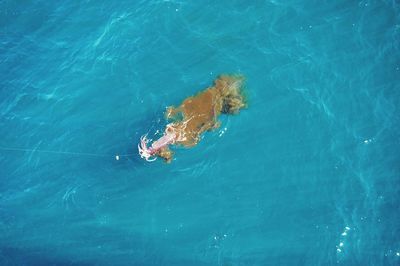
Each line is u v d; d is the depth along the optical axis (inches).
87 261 621.9
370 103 669.3
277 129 660.7
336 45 701.9
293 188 634.2
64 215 645.3
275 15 724.0
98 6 761.0
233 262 608.1
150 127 663.1
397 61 684.1
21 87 717.9
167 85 686.5
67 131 682.2
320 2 726.5
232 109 657.6
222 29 720.3
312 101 672.4
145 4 749.9
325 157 645.9
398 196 623.5
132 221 633.0
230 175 642.8
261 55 698.8
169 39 719.1
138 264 614.2
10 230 645.3
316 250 607.5
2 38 757.3
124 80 699.4
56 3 772.6
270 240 614.5
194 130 645.9
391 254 601.0
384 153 644.1
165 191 640.4
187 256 613.3
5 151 683.4
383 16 710.5
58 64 726.5
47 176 665.6
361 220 617.0
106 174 655.8
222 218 625.6
